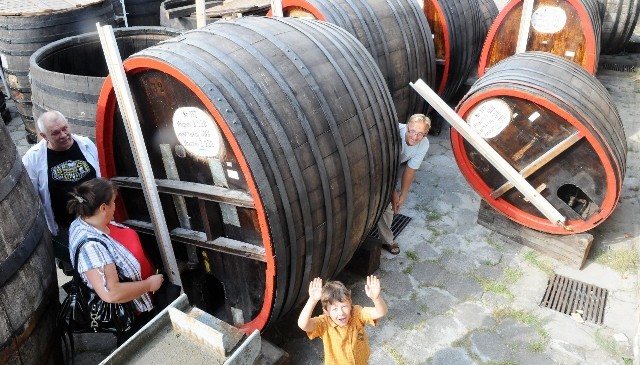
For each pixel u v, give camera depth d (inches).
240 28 132.3
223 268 142.5
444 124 288.4
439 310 163.2
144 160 131.6
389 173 149.0
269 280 122.6
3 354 108.6
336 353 115.1
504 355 147.5
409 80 223.6
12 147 114.4
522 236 190.7
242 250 130.8
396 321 159.3
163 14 272.1
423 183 232.8
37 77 183.8
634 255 183.6
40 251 119.0
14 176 111.1
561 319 159.2
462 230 201.3
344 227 135.6
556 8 245.0
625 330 154.6
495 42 267.9
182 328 100.3
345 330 113.0
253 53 121.7
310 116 120.8
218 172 126.3
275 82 118.8
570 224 177.2
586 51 244.2
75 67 218.8
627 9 322.0
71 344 137.0
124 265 115.5
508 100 171.9
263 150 111.1
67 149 146.3
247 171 109.7
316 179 120.8
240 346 95.8
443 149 263.4
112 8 276.5
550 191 179.0
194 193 130.5
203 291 153.6
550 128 169.2
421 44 227.3
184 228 144.2
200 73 112.0
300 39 133.7
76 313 121.7
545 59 184.4
